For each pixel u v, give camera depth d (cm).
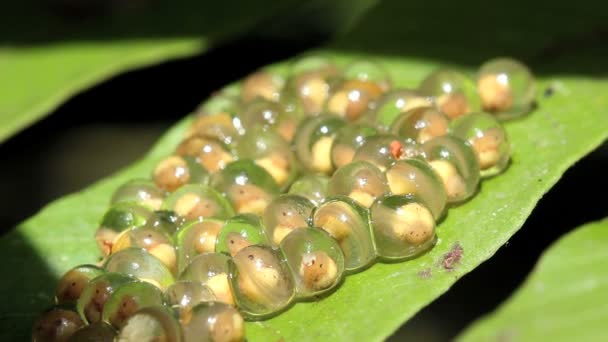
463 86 23
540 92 23
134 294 20
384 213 20
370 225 21
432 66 25
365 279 20
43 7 27
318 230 20
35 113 24
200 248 21
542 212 26
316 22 29
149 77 28
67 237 22
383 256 21
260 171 22
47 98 25
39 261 22
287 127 23
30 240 22
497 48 25
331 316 20
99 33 26
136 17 26
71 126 28
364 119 22
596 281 19
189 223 21
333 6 29
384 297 20
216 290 20
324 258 20
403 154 21
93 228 22
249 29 27
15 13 27
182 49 26
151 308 20
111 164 28
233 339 20
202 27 26
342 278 21
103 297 20
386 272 21
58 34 26
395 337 26
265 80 24
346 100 23
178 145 23
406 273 20
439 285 20
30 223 22
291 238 20
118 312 20
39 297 21
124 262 20
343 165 21
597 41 24
